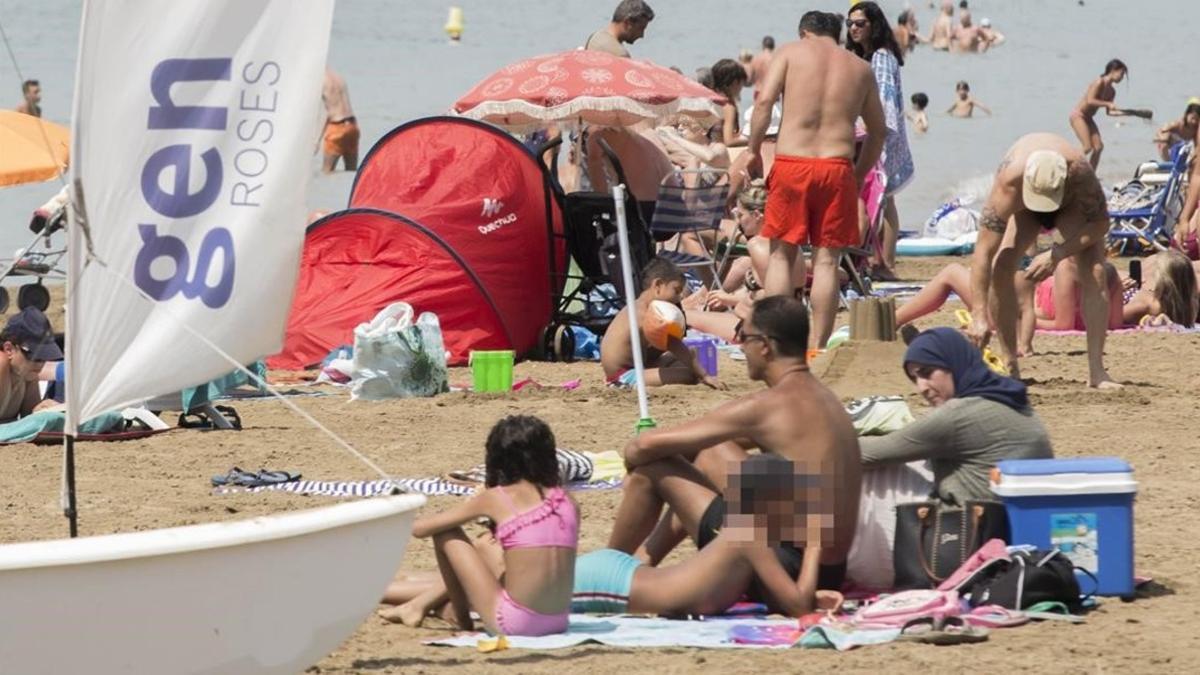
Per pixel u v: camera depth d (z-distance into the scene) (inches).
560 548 998.4
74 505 989.2
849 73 1934.1
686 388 1884.8
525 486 1008.9
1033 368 2037.4
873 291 2753.4
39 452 1616.6
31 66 5718.5
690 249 2657.5
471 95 2588.6
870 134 1979.6
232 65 1002.1
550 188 2253.9
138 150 981.8
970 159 4776.1
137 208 983.6
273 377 2084.2
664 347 1898.4
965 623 979.3
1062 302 2375.7
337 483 1433.3
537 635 997.2
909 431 1067.9
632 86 2524.6
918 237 3521.2
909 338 1713.8
